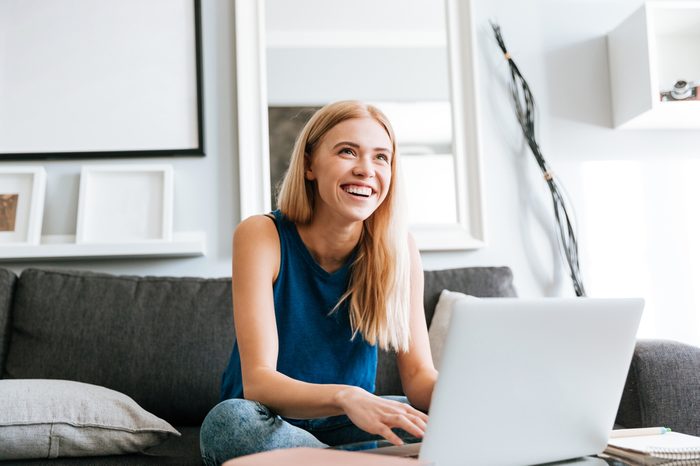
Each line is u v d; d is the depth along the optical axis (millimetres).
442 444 781
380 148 1225
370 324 1284
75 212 2066
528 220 2168
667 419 1370
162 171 2074
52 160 2084
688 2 2023
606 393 896
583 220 2182
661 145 2229
